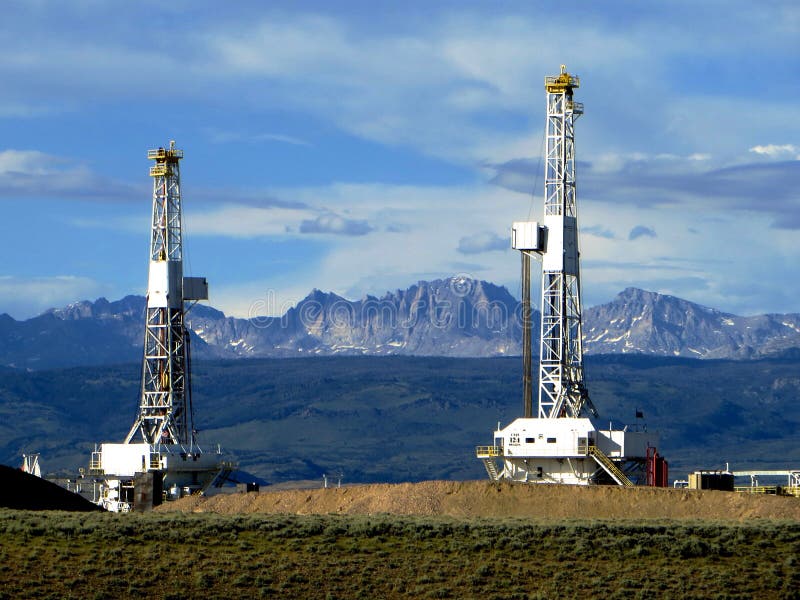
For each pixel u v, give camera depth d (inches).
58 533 5575.8
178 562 5275.6
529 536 5767.7
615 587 5182.1
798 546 5748.0
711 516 7401.6
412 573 5270.7
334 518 6269.7
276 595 5004.9
